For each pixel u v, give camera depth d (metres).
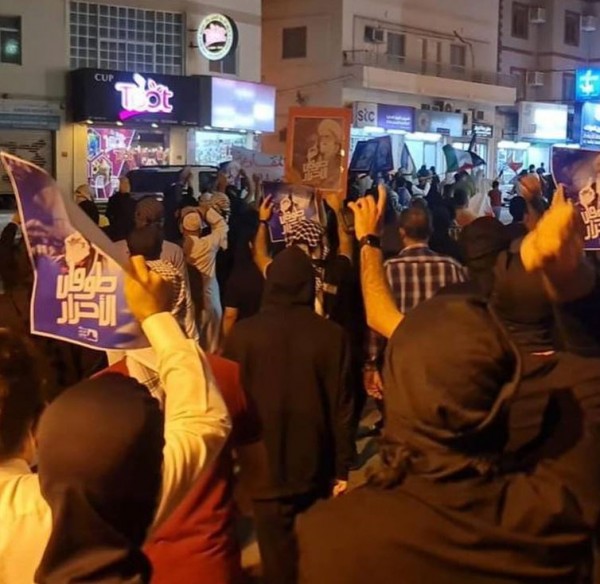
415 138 35.16
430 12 35.31
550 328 2.07
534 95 42.47
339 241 6.61
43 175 2.07
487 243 4.12
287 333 3.96
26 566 1.78
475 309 1.82
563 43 42.84
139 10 25.16
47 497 1.64
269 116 28.05
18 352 1.91
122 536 1.63
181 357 2.02
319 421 3.95
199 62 26.33
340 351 3.97
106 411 1.65
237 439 3.20
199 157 26.66
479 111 37.38
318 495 3.95
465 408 1.76
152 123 25.06
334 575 1.84
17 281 4.89
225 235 7.85
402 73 32.91
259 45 28.05
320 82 32.47
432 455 1.81
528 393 1.90
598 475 1.86
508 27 40.84
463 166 19.30
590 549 1.83
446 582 1.78
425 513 1.80
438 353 1.78
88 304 2.13
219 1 26.73
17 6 23.05
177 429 1.95
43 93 23.59
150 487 1.70
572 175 4.62
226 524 2.97
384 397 1.91
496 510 1.80
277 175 16.05
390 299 3.16
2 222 21.02
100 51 24.61
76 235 2.12
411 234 5.43
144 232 4.57
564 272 1.98
